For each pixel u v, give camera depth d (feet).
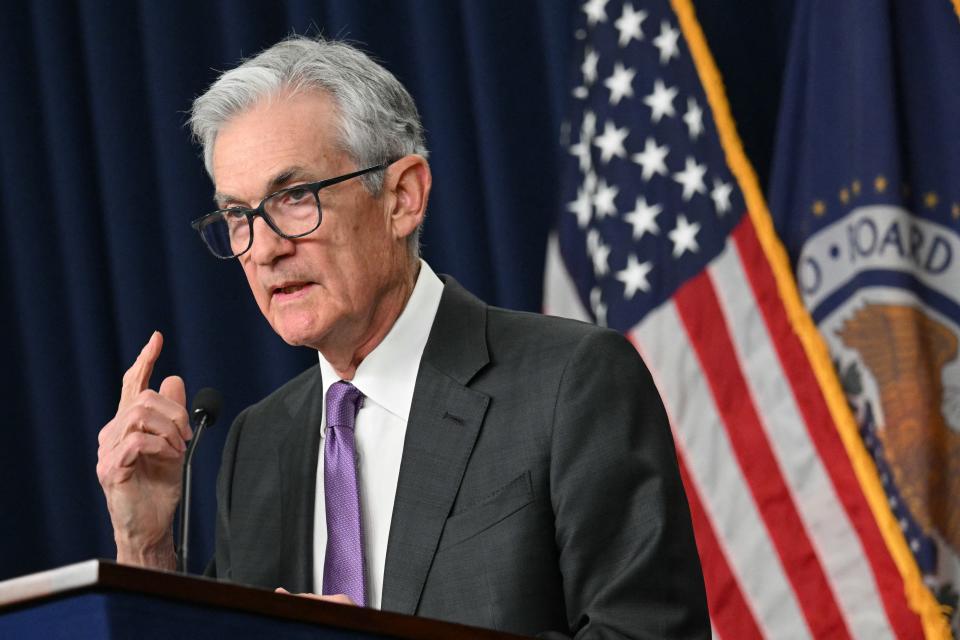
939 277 32.65
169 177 42.60
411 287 21.12
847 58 33.99
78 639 11.20
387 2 41.55
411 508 19.12
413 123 21.45
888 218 32.55
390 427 20.42
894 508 31.76
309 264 19.67
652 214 35.35
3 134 44.91
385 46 41.37
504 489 18.86
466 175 39.99
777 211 35.04
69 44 45.09
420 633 12.95
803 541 32.48
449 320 20.93
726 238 34.58
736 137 34.99
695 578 18.53
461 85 40.32
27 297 44.37
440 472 19.26
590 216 36.14
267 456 21.90
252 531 21.17
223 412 41.45
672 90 35.88
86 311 43.70
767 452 33.14
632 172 35.78
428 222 40.32
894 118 32.96
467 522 18.79
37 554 44.16
